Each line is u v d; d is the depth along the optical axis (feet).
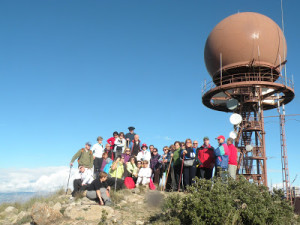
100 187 35.63
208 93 87.76
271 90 88.12
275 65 83.20
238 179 30.96
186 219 27.45
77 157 47.26
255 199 27.61
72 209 32.78
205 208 26.13
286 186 62.69
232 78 83.15
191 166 41.45
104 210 32.45
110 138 55.83
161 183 46.50
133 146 54.54
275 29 84.33
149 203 35.12
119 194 39.32
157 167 50.11
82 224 30.40
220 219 25.58
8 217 38.09
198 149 43.06
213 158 41.34
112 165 43.88
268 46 81.61
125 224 30.07
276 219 27.14
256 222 26.04
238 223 26.43
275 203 29.12
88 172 41.68
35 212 32.45
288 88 81.71
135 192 41.27
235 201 27.58
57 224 30.89
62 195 45.37
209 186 28.66
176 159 44.01
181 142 45.16
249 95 84.28
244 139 86.69
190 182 41.37
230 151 40.65
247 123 85.56
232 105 86.07
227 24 86.07
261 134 84.02
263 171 81.20
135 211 33.78
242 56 82.07
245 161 83.46
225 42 84.07
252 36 81.61
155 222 29.17
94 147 51.19
